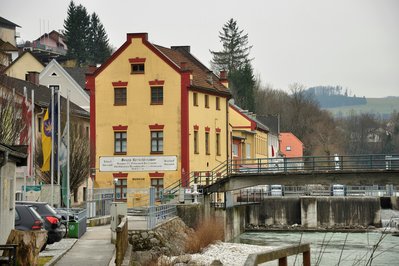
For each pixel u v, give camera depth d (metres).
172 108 69.06
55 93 49.41
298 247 17.14
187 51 83.94
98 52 174.88
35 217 30.86
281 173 62.19
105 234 42.72
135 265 35.12
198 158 70.88
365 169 60.59
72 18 173.25
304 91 195.38
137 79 69.75
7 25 141.88
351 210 87.19
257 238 70.69
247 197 84.25
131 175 69.31
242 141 93.88
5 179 27.05
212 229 51.84
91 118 70.38
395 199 99.12
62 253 32.00
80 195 72.25
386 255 51.31
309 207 86.19
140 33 69.94
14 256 22.50
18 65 104.81
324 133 189.75
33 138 57.41
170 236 46.88
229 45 161.12
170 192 65.00
